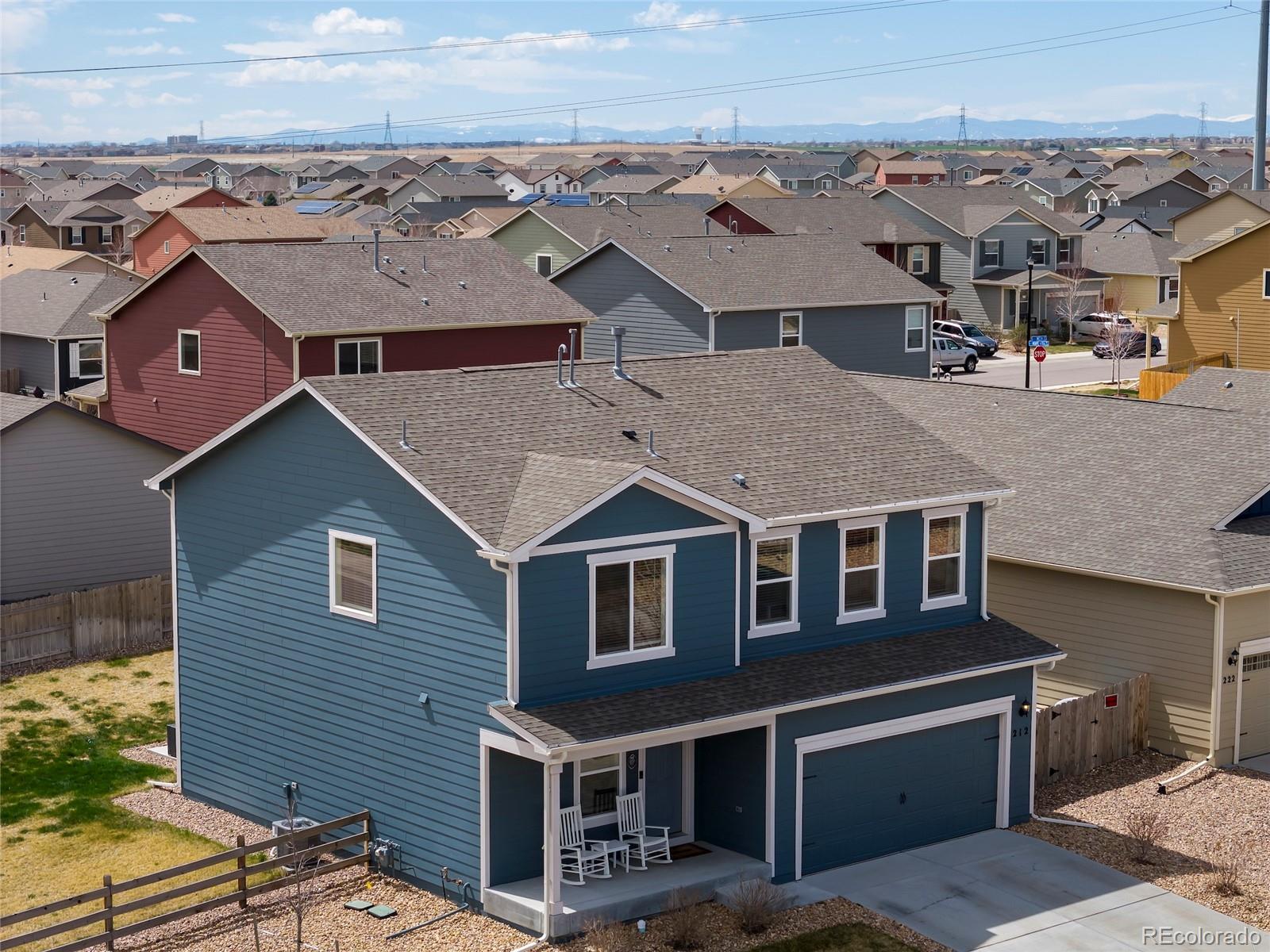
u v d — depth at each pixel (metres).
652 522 22.47
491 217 124.56
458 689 22.14
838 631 25.33
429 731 22.70
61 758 28.55
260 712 25.66
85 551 37.91
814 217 83.69
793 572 24.58
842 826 24.06
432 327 44.72
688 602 23.11
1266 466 30.75
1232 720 28.69
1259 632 28.92
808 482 25.36
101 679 33.34
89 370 58.31
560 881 21.08
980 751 25.72
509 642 21.19
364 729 23.78
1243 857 24.27
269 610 25.28
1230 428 32.34
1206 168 164.12
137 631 35.84
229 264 44.00
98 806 26.33
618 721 21.33
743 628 24.08
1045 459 33.72
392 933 21.23
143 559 38.94
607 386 26.75
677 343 54.72
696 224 81.44
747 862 23.12
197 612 26.69
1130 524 30.52
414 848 23.09
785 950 20.66
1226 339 62.88
